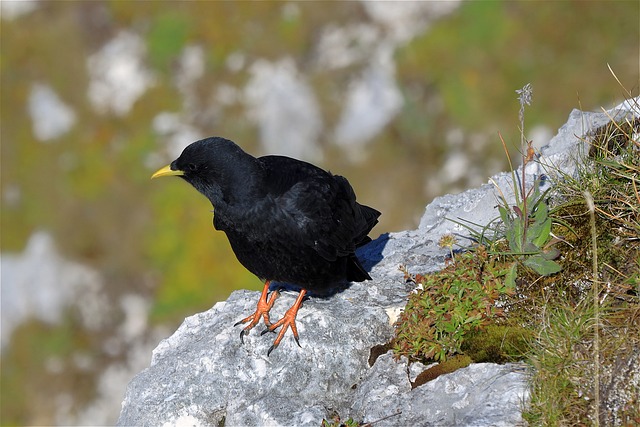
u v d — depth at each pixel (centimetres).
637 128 737
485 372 558
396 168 1748
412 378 594
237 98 1864
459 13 1853
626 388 516
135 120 1883
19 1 2027
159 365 675
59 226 1797
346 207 710
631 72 1734
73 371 1697
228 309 724
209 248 1709
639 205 615
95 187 1820
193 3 1955
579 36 1783
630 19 1780
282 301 708
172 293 1700
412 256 767
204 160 672
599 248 615
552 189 676
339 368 638
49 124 1906
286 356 645
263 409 615
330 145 1797
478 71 1788
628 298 572
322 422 593
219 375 644
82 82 1934
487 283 607
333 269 694
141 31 1962
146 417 638
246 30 1919
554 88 1750
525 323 589
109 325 1717
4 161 1891
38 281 1758
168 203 1761
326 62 1866
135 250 1748
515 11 1823
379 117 1791
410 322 618
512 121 1736
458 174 1717
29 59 1962
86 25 1989
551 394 512
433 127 1766
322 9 1906
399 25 1873
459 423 521
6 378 1716
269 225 677
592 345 538
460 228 798
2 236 1822
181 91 1894
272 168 694
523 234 623
